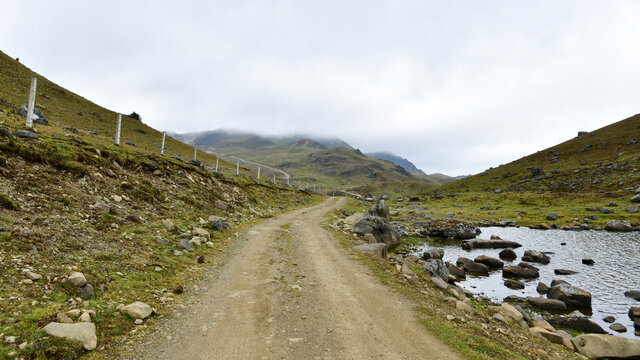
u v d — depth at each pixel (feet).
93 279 35.04
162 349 28.07
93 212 52.01
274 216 131.54
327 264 63.67
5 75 255.70
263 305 40.75
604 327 61.26
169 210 76.64
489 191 534.78
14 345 22.30
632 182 336.08
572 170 475.31
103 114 330.13
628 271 103.96
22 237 35.60
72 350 24.17
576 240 163.32
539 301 70.95
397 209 352.28
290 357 28.50
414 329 35.83
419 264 83.56
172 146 336.70
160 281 42.29
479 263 105.40
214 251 63.87
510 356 31.37
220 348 29.37
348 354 29.63
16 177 48.37
